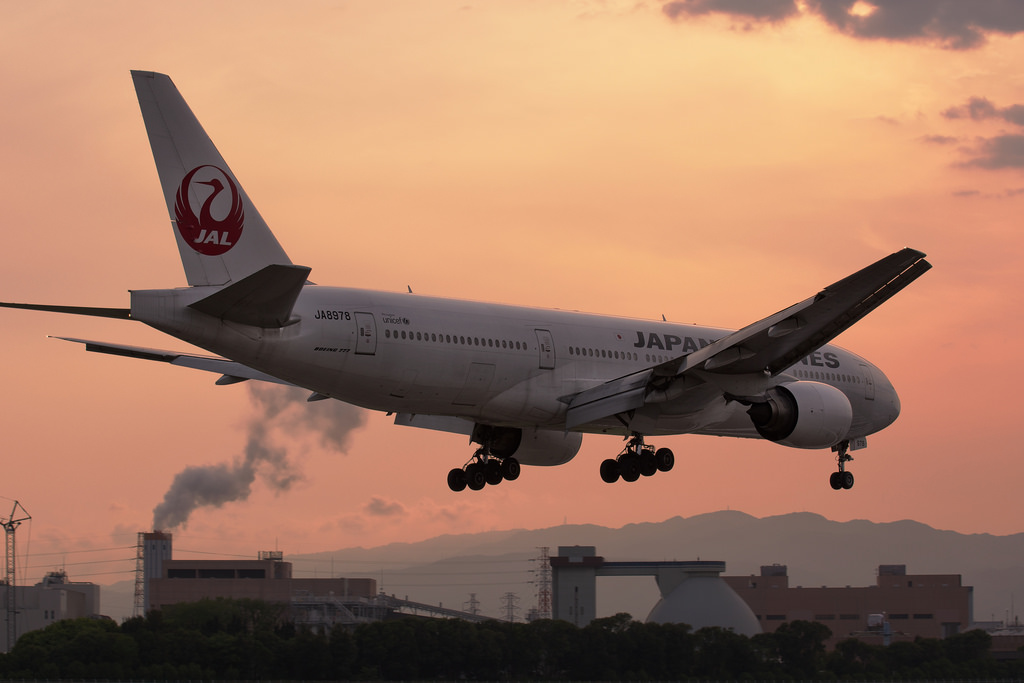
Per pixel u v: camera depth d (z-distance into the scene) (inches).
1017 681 7258.9
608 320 3976.4
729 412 3794.3
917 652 7554.1
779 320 3142.2
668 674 7106.3
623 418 3686.0
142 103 3070.9
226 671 6638.8
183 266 3070.9
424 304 3474.4
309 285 3294.8
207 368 3678.6
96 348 3560.5
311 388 3314.5
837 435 3715.6
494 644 6924.2
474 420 3718.0
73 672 6476.4
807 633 7406.5
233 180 3157.0
